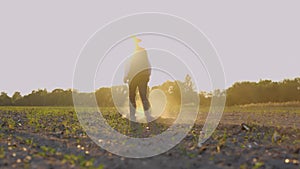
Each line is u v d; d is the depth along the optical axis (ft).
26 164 21.36
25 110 66.54
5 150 25.98
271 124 40.19
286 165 22.49
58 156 24.13
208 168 20.51
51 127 39.75
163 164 21.26
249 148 27.43
